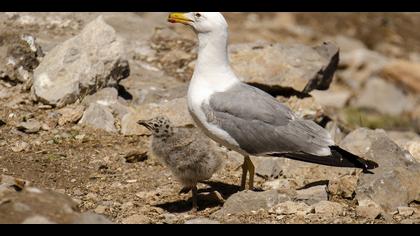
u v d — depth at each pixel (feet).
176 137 37.32
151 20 74.54
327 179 42.50
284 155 39.11
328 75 60.03
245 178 40.55
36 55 55.11
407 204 38.93
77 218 31.12
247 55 57.82
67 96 50.72
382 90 86.43
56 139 46.80
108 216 36.68
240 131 38.96
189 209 38.42
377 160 43.14
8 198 31.65
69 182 41.47
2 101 51.16
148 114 49.26
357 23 102.12
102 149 46.16
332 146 38.88
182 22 40.63
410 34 103.91
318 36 95.66
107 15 69.00
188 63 62.59
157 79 58.54
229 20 93.04
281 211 36.40
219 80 40.16
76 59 52.03
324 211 36.63
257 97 39.60
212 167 37.63
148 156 45.19
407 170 40.04
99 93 51.80
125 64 53.83
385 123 77.71
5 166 42.57
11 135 46.88
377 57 93.81
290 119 39.47
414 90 90.74
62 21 66.03
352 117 74.18
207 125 39.60
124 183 41.86
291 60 57.62
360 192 39.29
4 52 53.83
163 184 41.96
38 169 42.63
